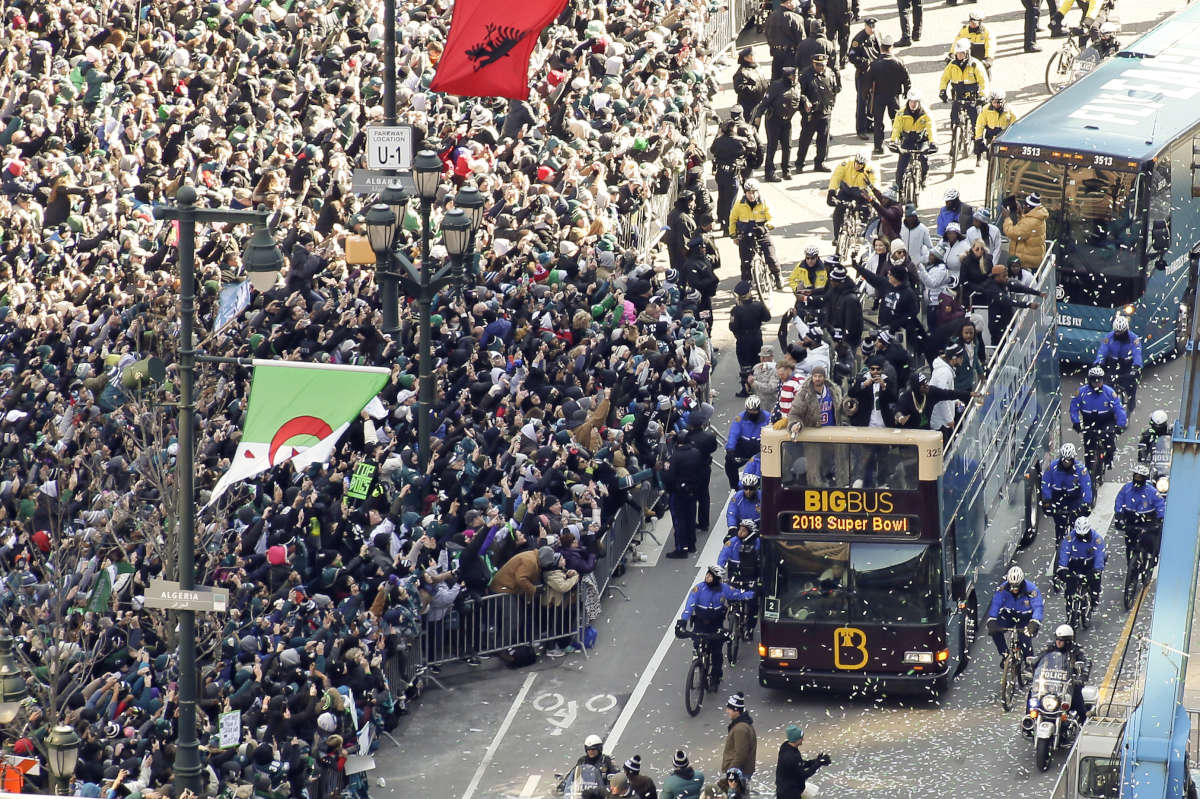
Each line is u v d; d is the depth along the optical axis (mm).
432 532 87625
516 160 118875
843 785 82000
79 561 80062
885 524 86625
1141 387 115375
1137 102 118875
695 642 87375
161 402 85750
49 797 41062
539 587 91125
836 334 101250
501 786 82750
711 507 105812
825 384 93812
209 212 66562
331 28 128625
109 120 114000
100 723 72875
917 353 101812
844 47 164750
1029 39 166125
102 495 84062
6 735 72562
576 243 111000
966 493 91625
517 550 91062
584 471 94625
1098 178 112562
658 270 110750
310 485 84375
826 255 132375
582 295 106938
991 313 102188
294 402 67375
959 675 90625
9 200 105312
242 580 81125
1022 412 101812
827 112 145500
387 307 98312
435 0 138250
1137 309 113500
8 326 98125
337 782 78562
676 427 101688
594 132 125312
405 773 83688
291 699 77062
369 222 94812
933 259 106250
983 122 142000
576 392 98125
